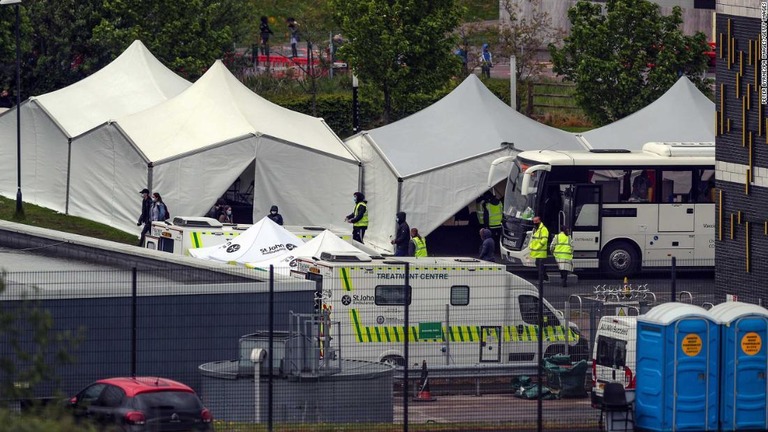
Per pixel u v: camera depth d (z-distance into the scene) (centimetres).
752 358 8438
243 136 15512
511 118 16438
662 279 14400
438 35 19538
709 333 8375
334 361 8862
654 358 8350
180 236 12781
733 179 10256
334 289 9994
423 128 16162
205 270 10544
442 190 15400
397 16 19450
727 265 10350
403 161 15500
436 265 10131
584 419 8644
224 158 15488
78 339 6431
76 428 5525
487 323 10200
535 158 14738
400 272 10081
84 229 15600
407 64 19762
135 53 18462
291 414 8356
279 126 16100
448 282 10144
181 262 10850
